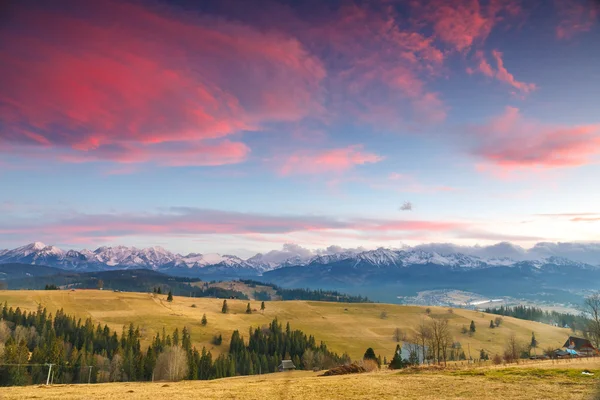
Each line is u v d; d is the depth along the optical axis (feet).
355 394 143.02
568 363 240.32
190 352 605.73
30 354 549.54
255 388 168.86
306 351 646.74
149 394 153.38
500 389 143.33
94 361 530.68
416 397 133.18
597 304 418.31
